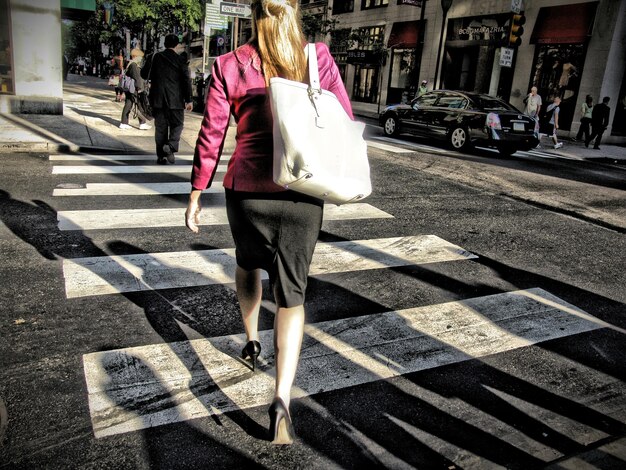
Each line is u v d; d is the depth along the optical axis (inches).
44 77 493.7
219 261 170.2
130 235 189.3
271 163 79.5
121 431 89.8
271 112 77.3
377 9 1143.6
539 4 816.9
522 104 847.1
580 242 220.5
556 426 99.1
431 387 109.4
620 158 588.4
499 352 125.6
